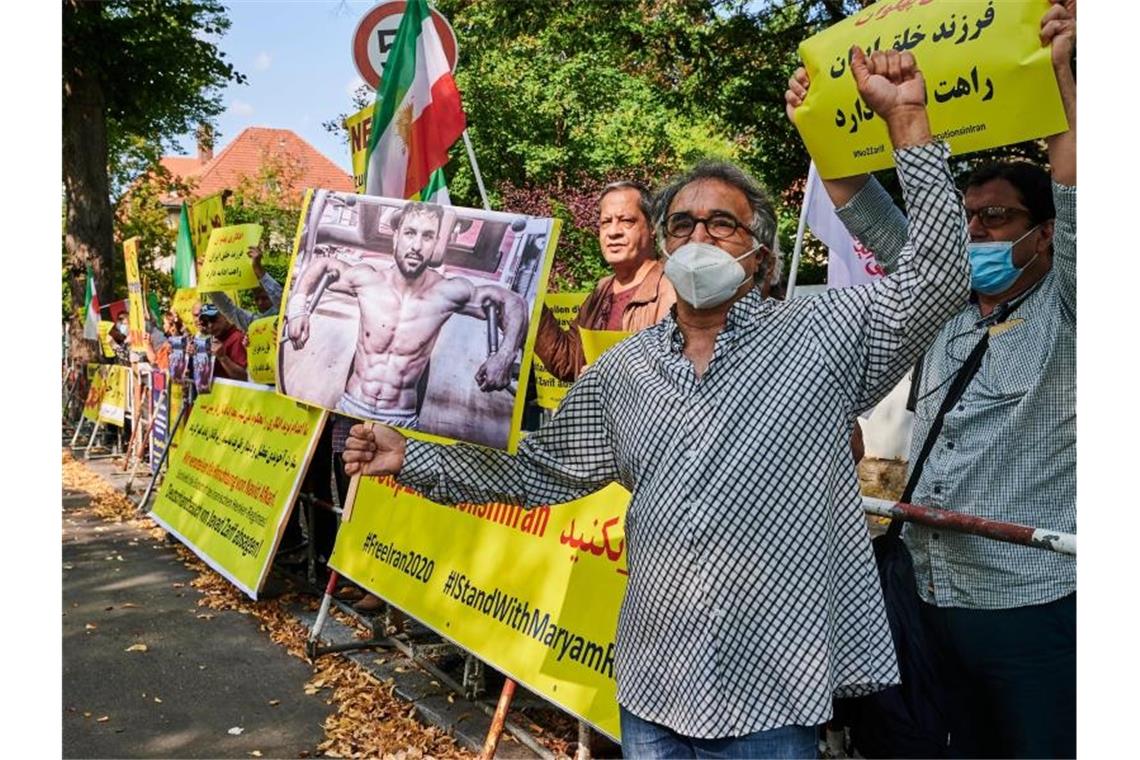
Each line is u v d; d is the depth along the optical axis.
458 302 3.02
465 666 4.64
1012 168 2.51
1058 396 2.36
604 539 3.59
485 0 19.70
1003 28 2.20
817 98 2.59
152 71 19.73
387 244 3.18
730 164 2.22
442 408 2.99
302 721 4.41
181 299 10.27
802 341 2.01
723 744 1.96
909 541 2.65
